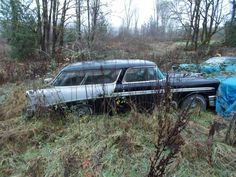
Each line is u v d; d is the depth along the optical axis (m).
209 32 25.48
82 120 5.98
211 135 4.86
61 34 18.58
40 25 18.77
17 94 8.02
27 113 6.39
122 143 4.95
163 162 3.54
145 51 20.70
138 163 4.46
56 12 18.77
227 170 4.33
